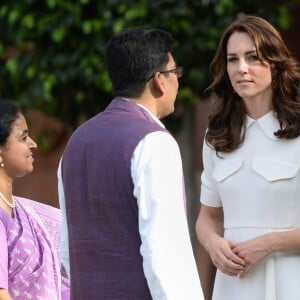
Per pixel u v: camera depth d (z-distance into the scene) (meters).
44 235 9.30
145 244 7.80
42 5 14.52
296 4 16.58
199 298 7.91
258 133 9.39
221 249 9.27
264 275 9.24
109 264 8.05
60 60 14.53
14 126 9.12
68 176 8.37
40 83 14.67
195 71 14.53
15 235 9.05
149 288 7.88
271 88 9.36
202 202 9.87
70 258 8.44
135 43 8.28
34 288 9.09
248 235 9.29
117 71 8.33
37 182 20.03
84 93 14.87
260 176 9.23
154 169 7.89
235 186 9.35
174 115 16.23
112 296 8.01
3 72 15.20
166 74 8.32
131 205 8.00
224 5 14.30
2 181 9.16
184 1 14.27
